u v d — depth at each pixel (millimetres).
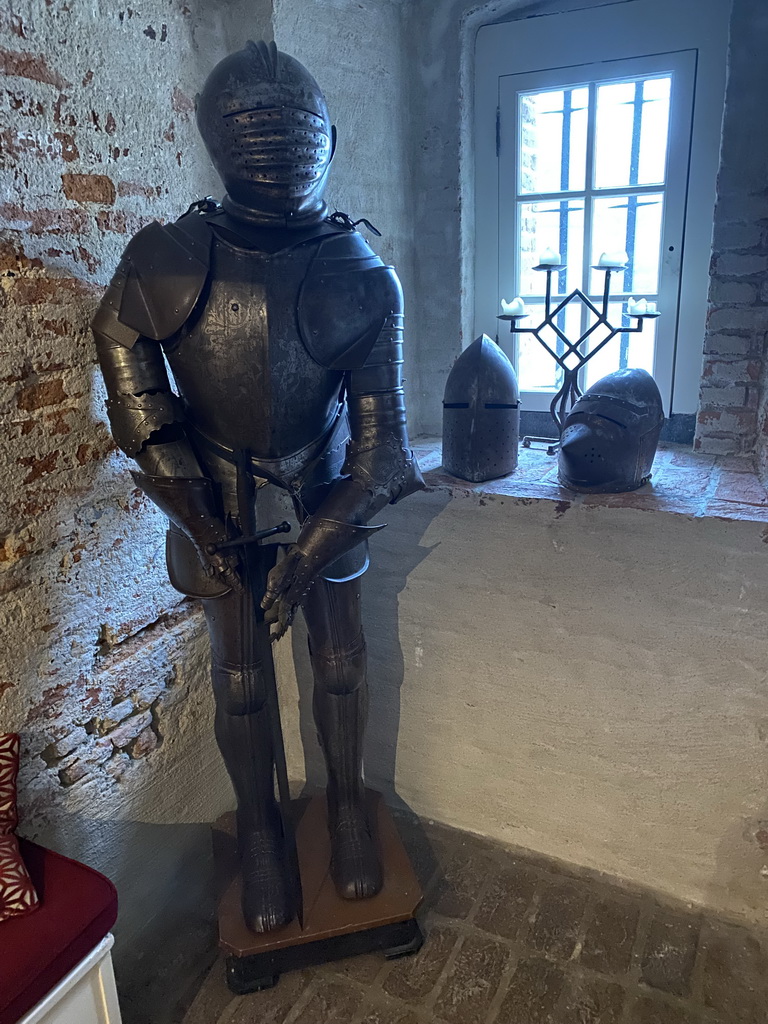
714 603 1484
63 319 1325
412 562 1757
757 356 1743
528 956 1559
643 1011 1437
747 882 1631
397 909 1513
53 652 1392
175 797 1719
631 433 1534
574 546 1571
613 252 1725
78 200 1334
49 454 1332
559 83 1857
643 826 1708
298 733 2094
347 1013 1454
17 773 1268
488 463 1673
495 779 1852
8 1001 1017
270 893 1485
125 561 1521
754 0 1559
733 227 1689
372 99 1847
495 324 2107
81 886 1168
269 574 1264
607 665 1629
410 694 1880
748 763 1559
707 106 1743
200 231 1212
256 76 1112
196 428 1322
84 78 1319
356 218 1855
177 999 1487
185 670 1698
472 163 1999
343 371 1318
